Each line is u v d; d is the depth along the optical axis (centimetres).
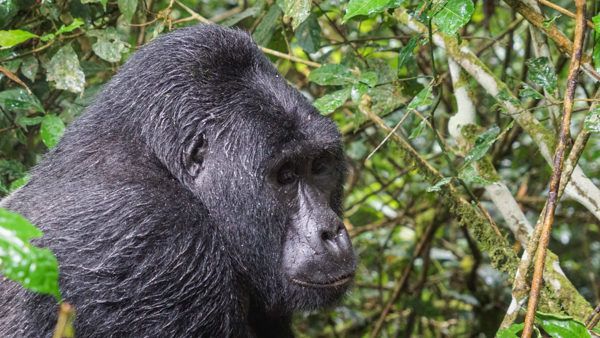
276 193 408
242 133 402
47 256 221
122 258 364
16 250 218
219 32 425
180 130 407
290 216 412
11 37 451
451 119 520
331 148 416
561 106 473
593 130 375
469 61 500
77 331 359
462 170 463
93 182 389
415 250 682
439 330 696
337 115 744
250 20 631
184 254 378
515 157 701
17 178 521
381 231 762
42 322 362
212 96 408
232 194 406
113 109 421
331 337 709
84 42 609
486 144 449
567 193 462
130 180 388
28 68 519
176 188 398
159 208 379
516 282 370
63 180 402
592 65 438
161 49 423
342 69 485
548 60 451
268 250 414
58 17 535
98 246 364
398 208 755
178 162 408
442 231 757
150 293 368
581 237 707
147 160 408
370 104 523
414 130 449
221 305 389
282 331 472
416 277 732
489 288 689
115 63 583
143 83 417
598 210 453
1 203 430
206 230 393
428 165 512
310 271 406
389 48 572
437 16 392
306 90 703
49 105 564
